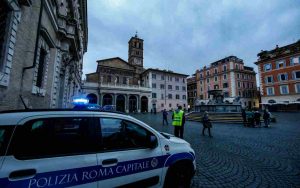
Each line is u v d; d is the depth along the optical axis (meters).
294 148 7.29
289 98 37.09
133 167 2.57
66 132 2.20
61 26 10.26
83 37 28.98
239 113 20.69
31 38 6.63
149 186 2.72
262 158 5.89
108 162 2.33
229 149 7.13
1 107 4.95
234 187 3.79
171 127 14.62
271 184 3.93
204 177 4.31
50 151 2.01
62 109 2.32
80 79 31.17
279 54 39.56
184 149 3.38
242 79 52.72
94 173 2.19
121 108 43.66
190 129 13.68
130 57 58.94
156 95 51.03
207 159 5.80
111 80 45.88
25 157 1.83
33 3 6.77
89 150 2.27
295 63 36.56
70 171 2.02
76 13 16.50
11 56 5.36
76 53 14.34
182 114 8.54
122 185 2.41
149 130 3.03
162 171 2.91
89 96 40.16
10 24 5.25
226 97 50.25
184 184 3.25
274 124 17.02
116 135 2.66
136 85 46.41
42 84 9.05
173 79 55.50
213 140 9.06
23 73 6.24
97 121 2.51
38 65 8.16
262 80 42.53
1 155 1.74
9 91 5.36
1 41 5.05
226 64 53.34
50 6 8.26
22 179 1.73
